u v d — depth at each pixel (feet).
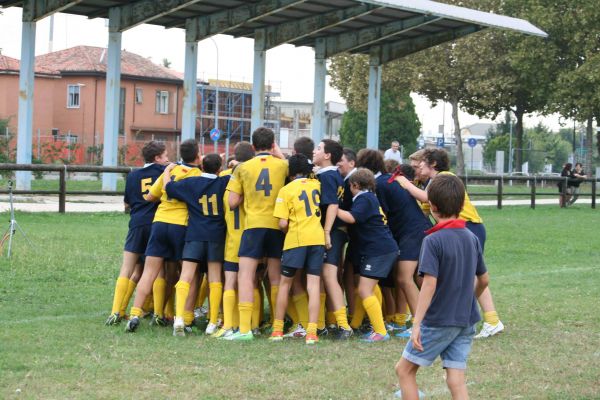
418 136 343.05
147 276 38.22
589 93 203.92
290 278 37.22
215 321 38.40
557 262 68.03
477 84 216.13
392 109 334.85
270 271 38.65
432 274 23.38
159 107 269.64
